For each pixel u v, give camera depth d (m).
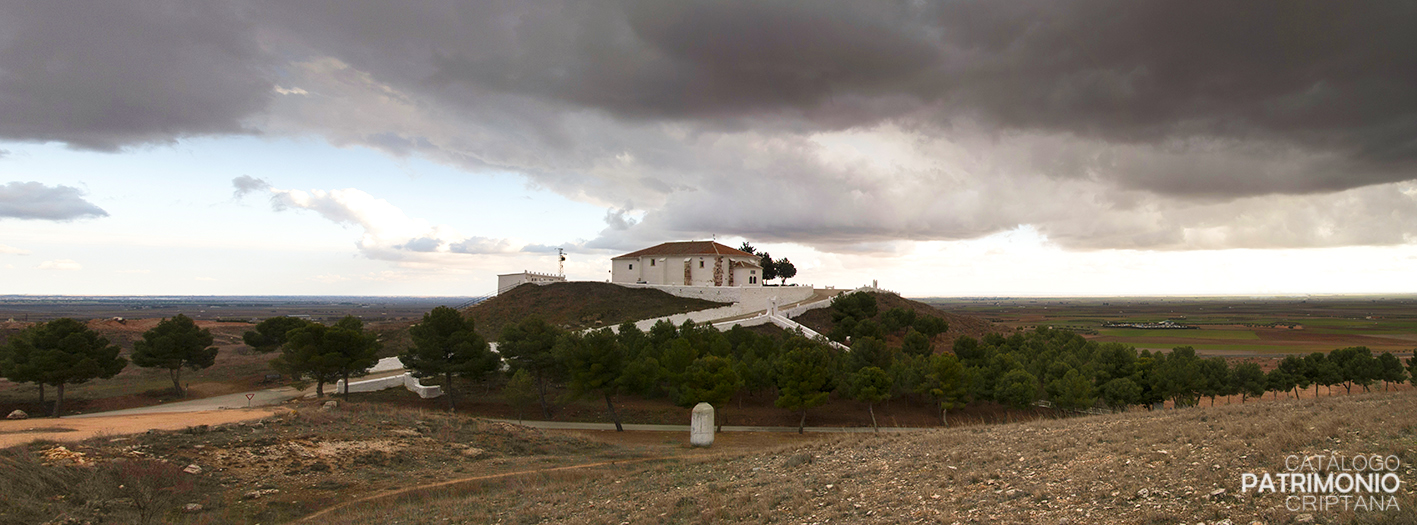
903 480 18.92
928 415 59.81
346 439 30.06
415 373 59.53
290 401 56.31
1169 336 187.38
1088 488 15.15
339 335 56.88
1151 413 27.80
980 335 110.38
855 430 53.62
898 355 73.50
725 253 121.31
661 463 30.72
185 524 19.48
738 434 50.34
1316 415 20.20
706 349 64.00
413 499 23.88
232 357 87.81
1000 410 62.50
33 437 24.27
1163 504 13.19
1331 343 159.75
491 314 104.50
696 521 17.22
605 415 57.09
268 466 25.62
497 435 35.75
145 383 67.69
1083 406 55.12
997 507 14.75
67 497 19.94
